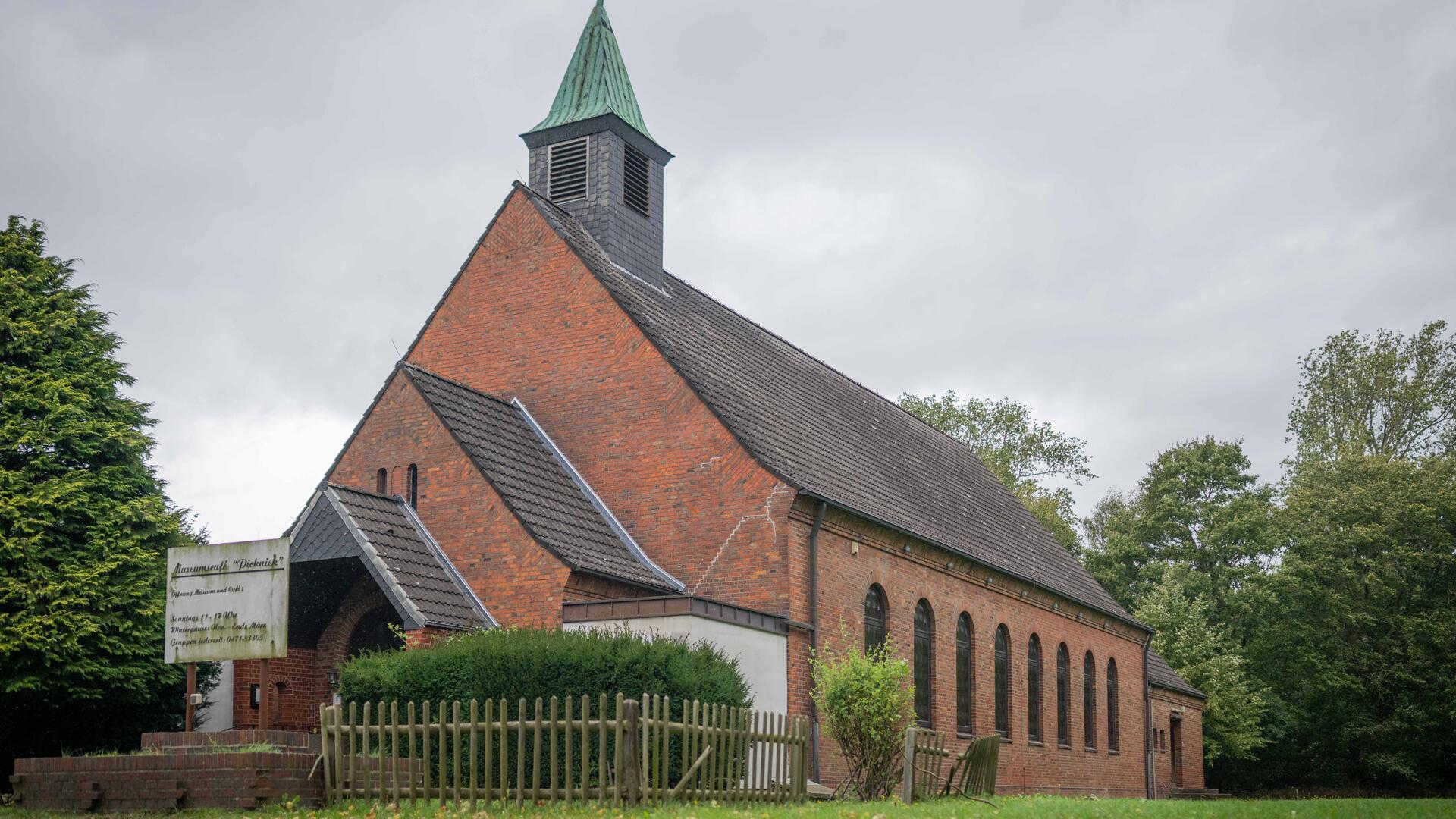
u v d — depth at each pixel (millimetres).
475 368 31391
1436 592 61125
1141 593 71188
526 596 25094
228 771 16750
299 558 24609
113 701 29125
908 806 18375
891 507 33000
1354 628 61656
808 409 35594
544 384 30438
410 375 27297
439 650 19891
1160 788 49531
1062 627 41906
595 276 30328
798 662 26750
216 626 19609
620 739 16453
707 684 19266
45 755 29188
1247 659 60594
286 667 25906
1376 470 64125
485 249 31906
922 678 32406
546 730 18828
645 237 34031
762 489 27469
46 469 29406
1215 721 57094
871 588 30500
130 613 28828
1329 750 62438
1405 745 59062
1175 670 56969
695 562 27766
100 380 31078
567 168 33594
